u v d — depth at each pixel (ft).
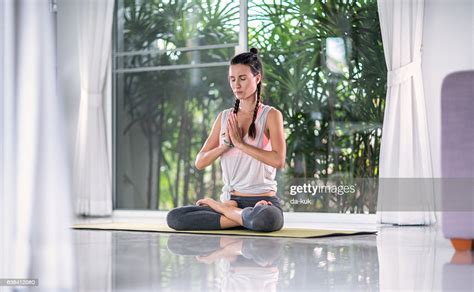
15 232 10.84
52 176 17.85
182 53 20.04
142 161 20.48
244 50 19.19
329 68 18.42
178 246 11.25
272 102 18.90
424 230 15.35
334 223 17.90
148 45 20.53
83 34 20.94
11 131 11.31
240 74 14.61
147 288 6.89
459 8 17.08
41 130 17.54
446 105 10.07
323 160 18.37
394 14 17.33
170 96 20.16
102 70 20.80
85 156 20.70
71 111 21.44
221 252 10.30
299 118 18.62
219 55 19.54
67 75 21.61
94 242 12.00
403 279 7.54
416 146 17.07
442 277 7.68
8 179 10.35
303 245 11.46
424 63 17.38
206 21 19.74
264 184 14.71
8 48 12.23
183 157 19.92
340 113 18.28
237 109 15.01
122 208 20.70
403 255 9.91
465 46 17.03
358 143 18.07
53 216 16.90
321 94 18.44
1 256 8.76
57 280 7.38
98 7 20.81
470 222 10.12
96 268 8.40
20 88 16.33
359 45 18.15
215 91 19.57
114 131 20.89
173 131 20.10
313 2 18.60
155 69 20.40
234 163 14.79
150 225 16.53
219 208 14.67
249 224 14.25
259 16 19.13
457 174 10.11
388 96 17.39
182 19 20.08
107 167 20.67
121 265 8.70
